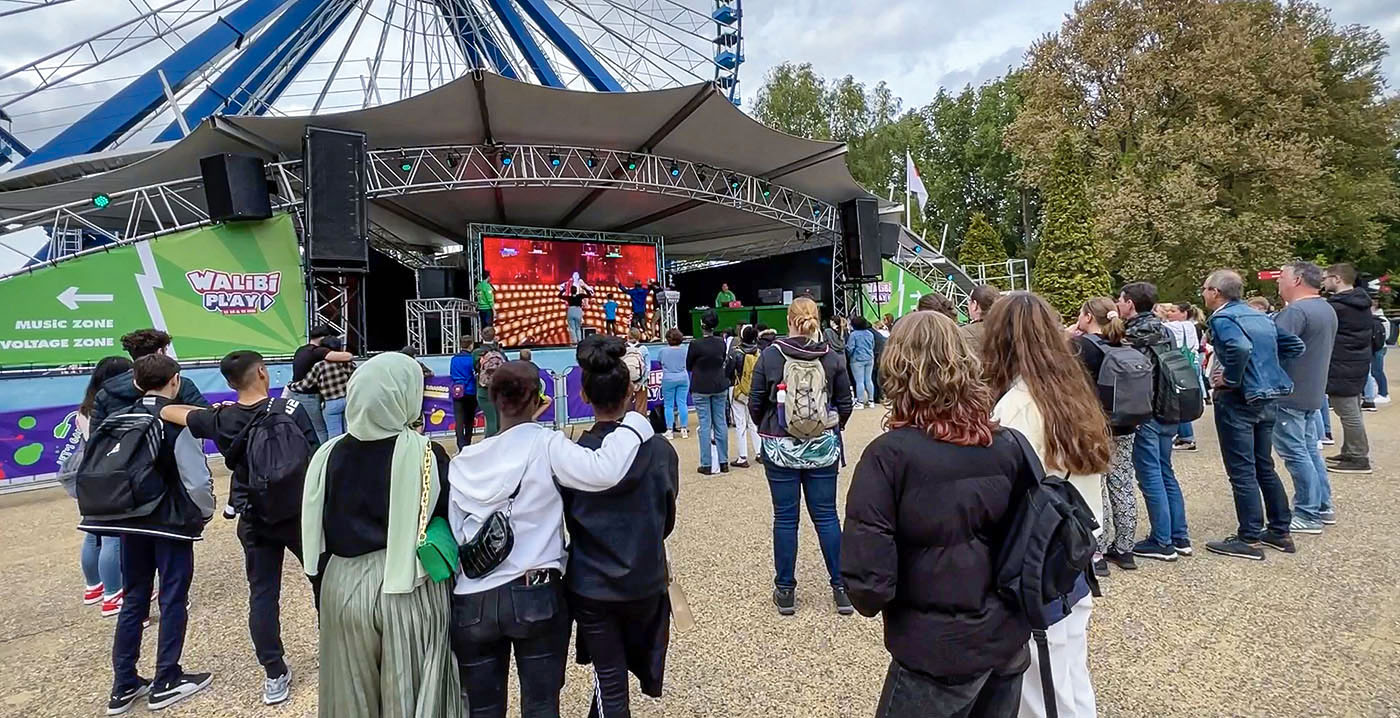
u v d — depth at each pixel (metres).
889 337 1.70
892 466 1.53
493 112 9.34
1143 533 4.20
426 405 8.54
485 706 1.82
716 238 18.59
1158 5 19.14
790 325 3.39
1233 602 3.15
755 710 2.47
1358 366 5.27
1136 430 3.65
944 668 1.50
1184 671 2.58
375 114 8.94
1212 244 17.91
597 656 1.94
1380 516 4.27
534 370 1.96
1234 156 18.47
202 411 2.56
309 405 5.53
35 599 3.87
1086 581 1.93
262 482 2.33
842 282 14.60
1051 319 2.08
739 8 17.75
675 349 8.43
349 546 1.81
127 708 2.64
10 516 5.75
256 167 8.24
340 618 1.78
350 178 8.62
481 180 10.32
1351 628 2.85
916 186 17.66
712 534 4.57
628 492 1.90
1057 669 1.88
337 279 9.16
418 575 1.77
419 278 14.79
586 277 15.17
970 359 1.59
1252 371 3.61
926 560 1.52
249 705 2.65
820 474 3.25
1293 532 4.06
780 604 3.28
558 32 16.50
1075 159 19.03
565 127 10.15
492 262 14.15
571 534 1.93
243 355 2.65
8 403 6.43
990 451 1.53
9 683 2.89
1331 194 20.64
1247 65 18.61
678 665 2.81
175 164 9.65
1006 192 31.47
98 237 13.08
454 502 1.83
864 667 2.76
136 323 7.52
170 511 2.63
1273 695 2.40
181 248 7.81
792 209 13.99
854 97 29.95
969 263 24.78
